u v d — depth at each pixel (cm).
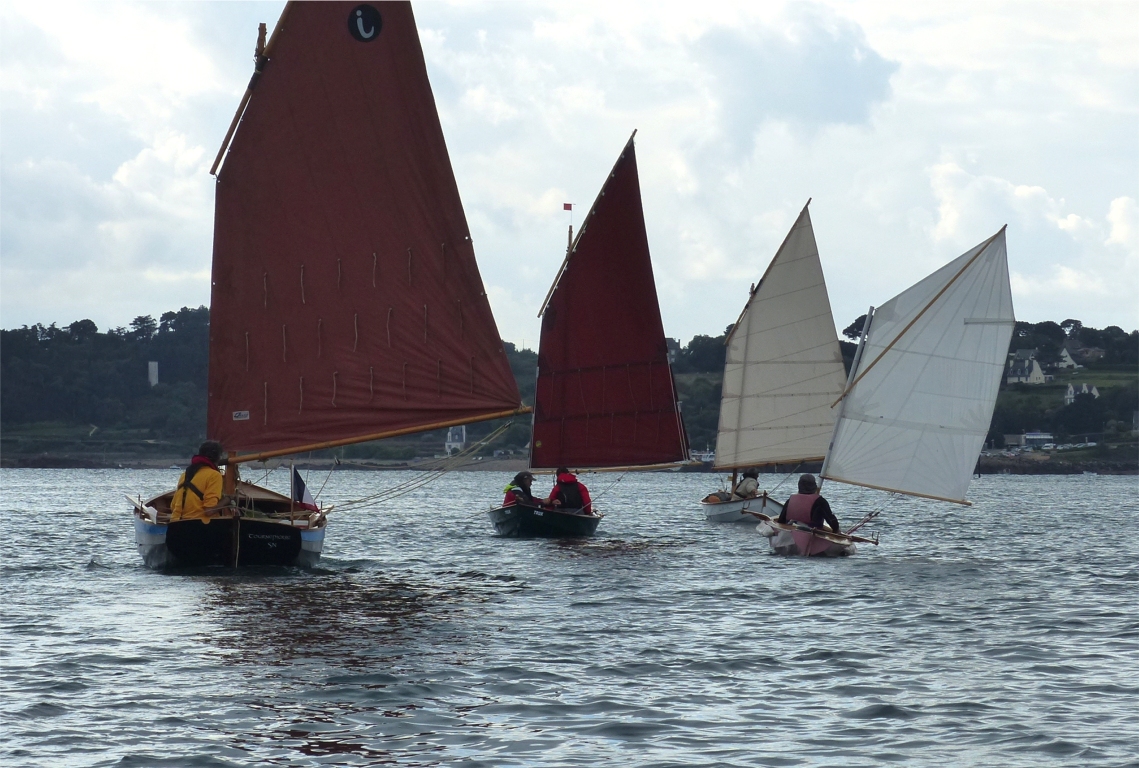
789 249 9906
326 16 4916
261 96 4894
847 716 2667
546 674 3059
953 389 6569
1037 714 2683
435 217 5041
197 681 2947
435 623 3809
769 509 9719
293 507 5278
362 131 4984
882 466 6775
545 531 7550
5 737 2456
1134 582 5062
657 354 8431
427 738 2475
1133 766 2298
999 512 11781
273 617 3884
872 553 6475
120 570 5300
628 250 8325
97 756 2338
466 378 5084
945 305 6575
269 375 4969
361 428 5019
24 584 4744
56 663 3145
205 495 4819
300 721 2589
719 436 10081
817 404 9900
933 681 3014
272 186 4941
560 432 8438
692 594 4597
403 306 5041
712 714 2681
